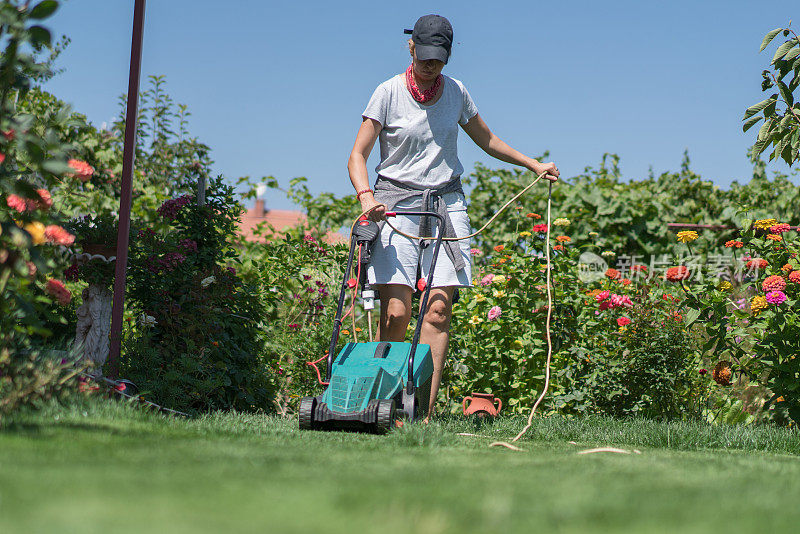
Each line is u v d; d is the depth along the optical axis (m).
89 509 1.97
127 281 7.48
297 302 11.46
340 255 12.46
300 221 16.47
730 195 16.52
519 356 9.05
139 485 2.38
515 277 9.32
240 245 14.69
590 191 15.83
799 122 7.37
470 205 16.47
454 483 2.79
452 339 9.41
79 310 7.30
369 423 5.59
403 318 6.98
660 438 6.12
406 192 7.00
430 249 7.04
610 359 8.78
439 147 7.08
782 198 16.03
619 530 2.03
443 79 7.20
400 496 2.39
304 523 1.94
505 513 2.12
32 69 4.60
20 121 4.42
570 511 2.22
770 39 7.33
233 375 8.14
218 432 4.92
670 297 9.09
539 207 16.03
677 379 8.61
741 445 6.22
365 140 6.98
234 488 2.42
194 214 8.60
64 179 6.88
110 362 6.43
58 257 6.37
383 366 6.15
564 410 9.00
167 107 15.91
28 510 1.93
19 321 5.28
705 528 2.07
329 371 6.06
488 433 6.27
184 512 2.00
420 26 6.89
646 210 15.79
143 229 7.93
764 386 8.23
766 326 7.59
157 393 6.69
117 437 3.92
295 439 4.83
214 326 7.70
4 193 5.04
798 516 2.31
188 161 15.78
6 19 4.25
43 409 4.67
